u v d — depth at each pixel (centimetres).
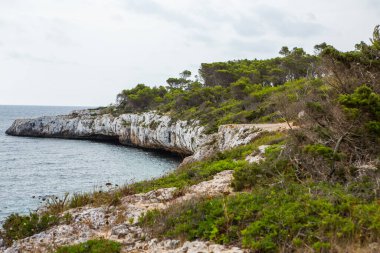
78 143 8688
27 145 7931
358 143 1230
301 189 1047
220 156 2194
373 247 714
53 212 1516
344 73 1435
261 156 1827
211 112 5975
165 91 10144
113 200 1462
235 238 878
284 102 1614
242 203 1027
